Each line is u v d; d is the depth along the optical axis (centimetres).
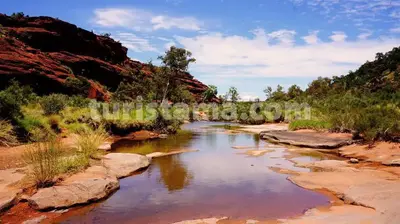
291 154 1295
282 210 628
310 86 8238
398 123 1262
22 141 1241
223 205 662
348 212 588
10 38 4462
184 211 629
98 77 5972
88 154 954
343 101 3062
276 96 7131
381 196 648
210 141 1778
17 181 712
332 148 1416
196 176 919
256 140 1833
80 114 1834
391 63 10725
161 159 1187
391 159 1032
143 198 714
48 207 616
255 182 850
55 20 5800
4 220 562
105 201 693
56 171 752
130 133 1950
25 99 2098
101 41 7088
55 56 5312
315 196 719
